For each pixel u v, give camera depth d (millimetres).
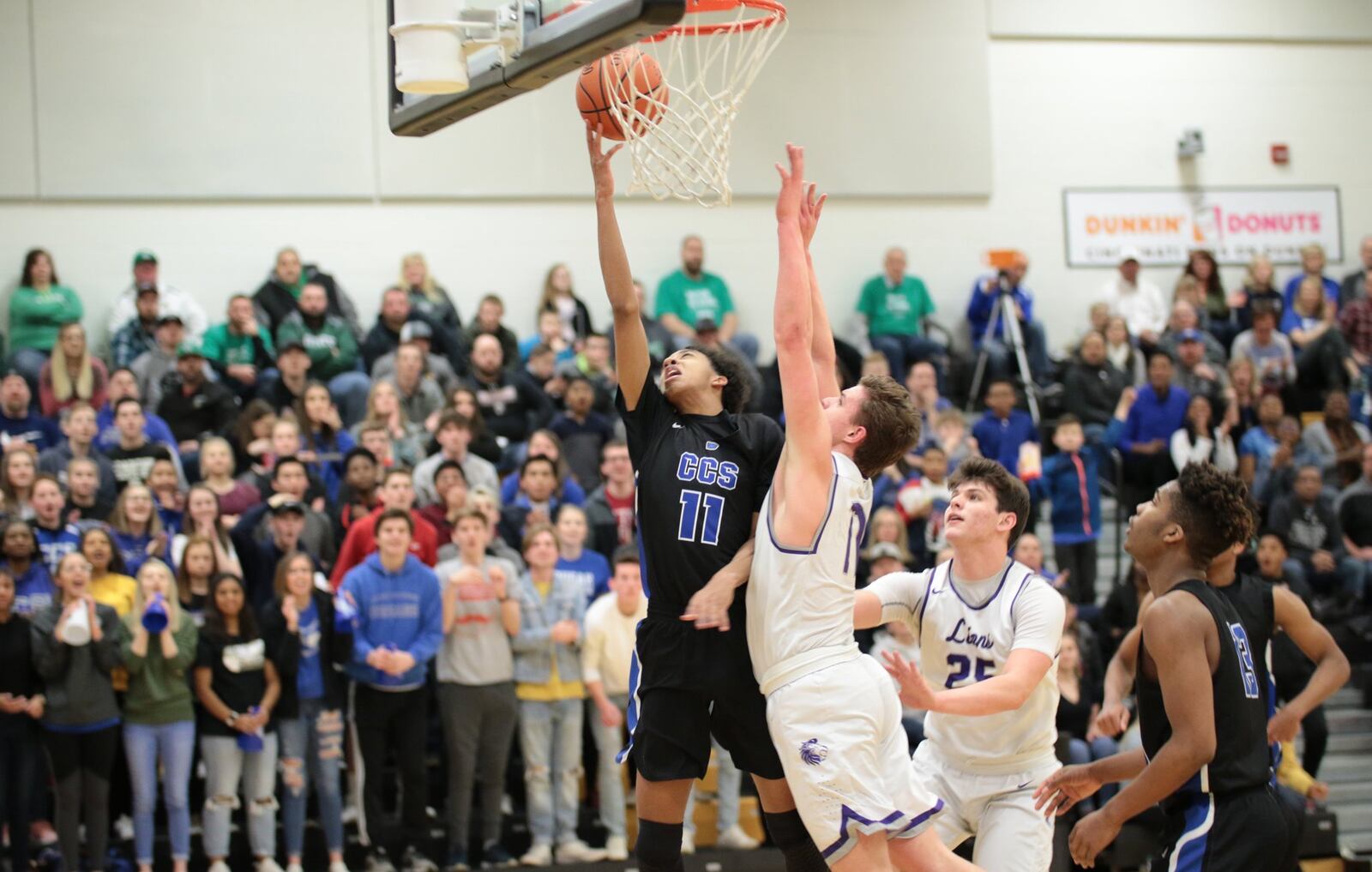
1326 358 12734
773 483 3879
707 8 4156
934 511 9922
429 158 12820
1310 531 10812
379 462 9508
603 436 10688
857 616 4711
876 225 13859
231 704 7699
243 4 12469
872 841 3773
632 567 8438
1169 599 4234
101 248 12094
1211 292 13812
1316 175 14789
